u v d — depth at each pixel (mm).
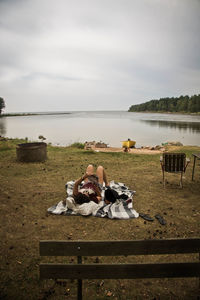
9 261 3418
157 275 2434
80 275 2375
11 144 16406
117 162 10953
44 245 2246
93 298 2766
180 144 25672
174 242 2326
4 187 6855
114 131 49594
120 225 4570
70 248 2271
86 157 12125
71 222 4688
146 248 2322
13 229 4371
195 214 5078
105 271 2383
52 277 2355
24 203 5652
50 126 64312
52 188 6840
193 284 3012
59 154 12930
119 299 2758
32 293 2828
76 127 60969
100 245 2287
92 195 5492
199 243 2346
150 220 4738
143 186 7148
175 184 7320
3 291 2836
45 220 4766
